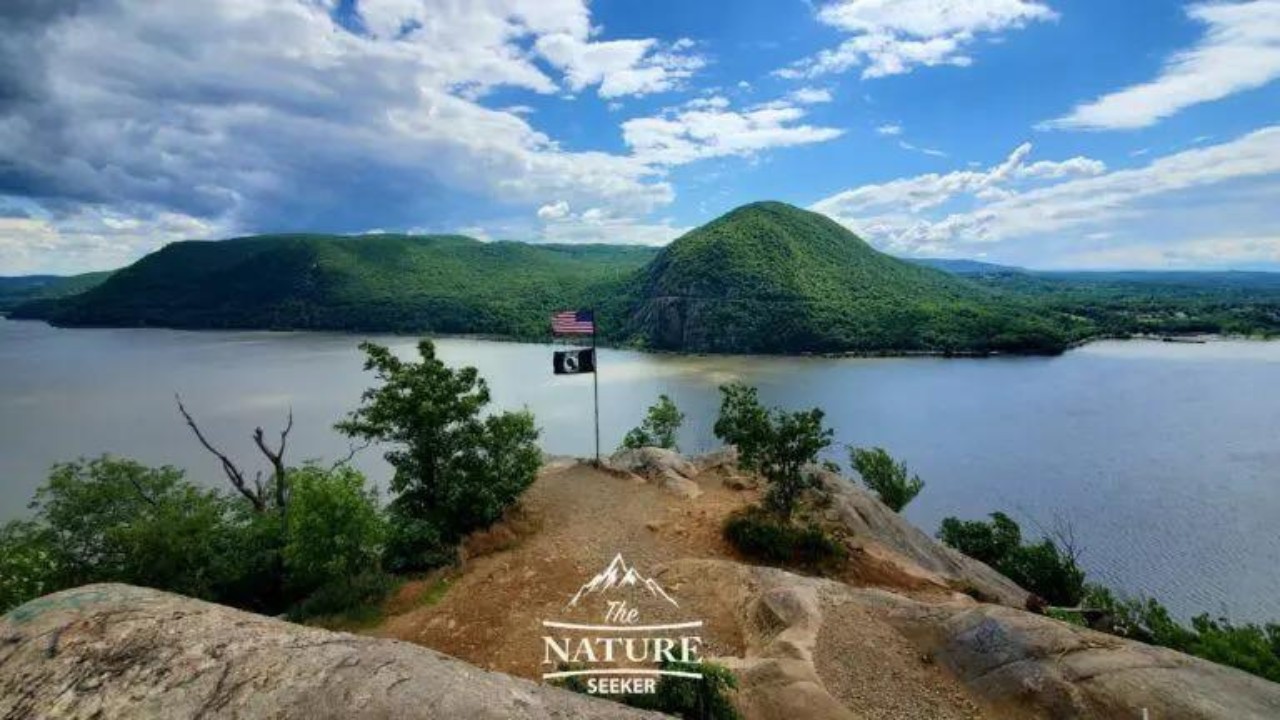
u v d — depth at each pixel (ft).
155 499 78.43
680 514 76.07
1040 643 38.17
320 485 55.93
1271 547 189.37
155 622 12.00
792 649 40.32
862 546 71.05
